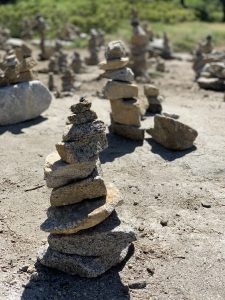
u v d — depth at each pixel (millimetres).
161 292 711
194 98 1765
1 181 1047
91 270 730
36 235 853
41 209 939
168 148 1185
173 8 4555
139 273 751
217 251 803
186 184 1024
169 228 869
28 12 3896
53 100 1618
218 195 979
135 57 2135
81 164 720
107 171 1076
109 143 1222
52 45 3076
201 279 738
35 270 754
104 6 4191
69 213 736
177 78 2244
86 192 739
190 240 833
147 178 1050
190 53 3199
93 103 1577
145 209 932
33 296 702
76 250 740
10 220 901
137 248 810
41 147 1208
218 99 1739
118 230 735
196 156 1144
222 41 3510
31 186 1025
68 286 723
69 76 1854
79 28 3713
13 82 1364
